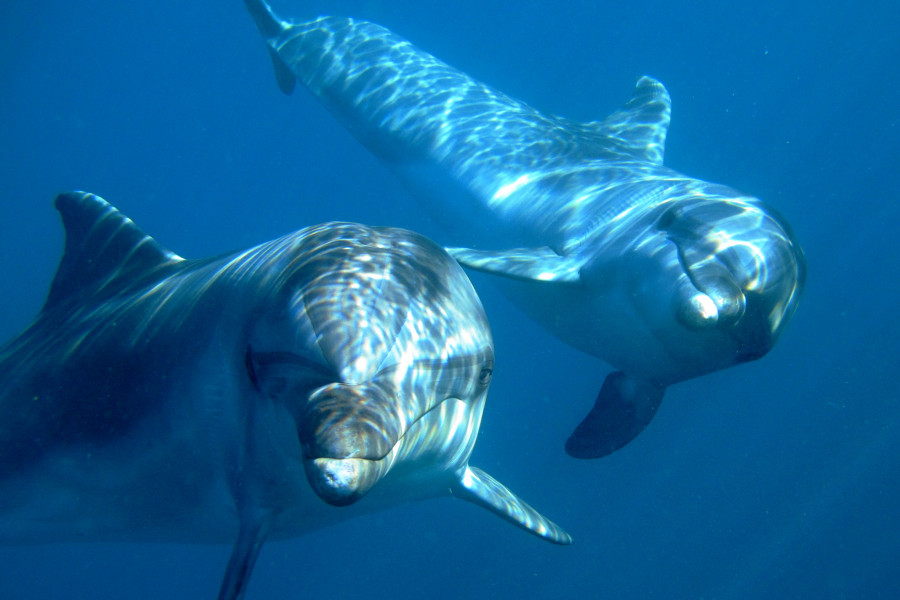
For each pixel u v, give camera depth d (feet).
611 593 68.49
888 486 87.04
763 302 14.07
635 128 27.12
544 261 18.47
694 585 72.59
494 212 22.63
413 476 9.95
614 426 20.38
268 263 9.34
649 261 15.58
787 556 81.05
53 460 11.79
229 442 9.36
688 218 15.56
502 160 23.26
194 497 11.02
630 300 16.38
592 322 18.53
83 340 12.35
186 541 13.62
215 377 9.24
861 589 79.71
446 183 24.30
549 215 20.77
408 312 7.96
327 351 7.05
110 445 11.17
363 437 6.03
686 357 16.34
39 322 14.52
